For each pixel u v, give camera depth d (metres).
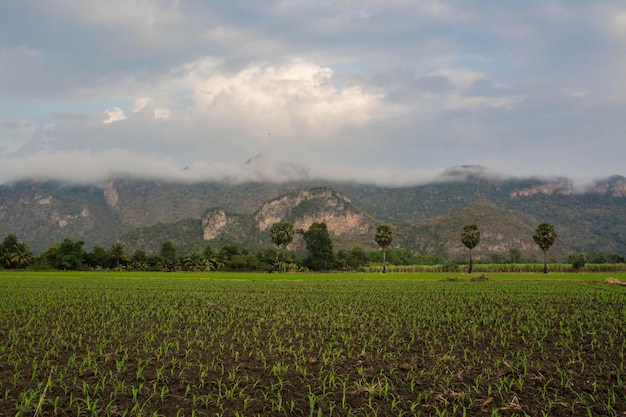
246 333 28.89
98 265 143.38
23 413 15.49
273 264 142.88
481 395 17.47
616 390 17.89
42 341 25.58
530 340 26.97
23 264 138.38
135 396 16.78
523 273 114.44
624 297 48.53
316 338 27.39
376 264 164.75
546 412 16.00
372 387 17.41
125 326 31.33
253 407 16.23
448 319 33.59
